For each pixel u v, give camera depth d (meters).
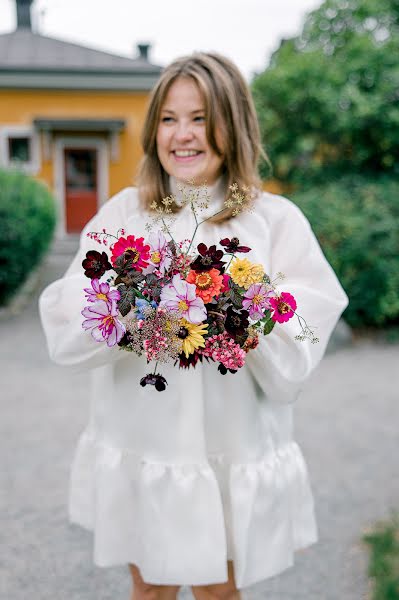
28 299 7.93
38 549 2.39
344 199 6.11
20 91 12.48
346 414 3.96
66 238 12.84
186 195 1.36
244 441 1.44
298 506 1.59
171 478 1.43
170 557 1.41
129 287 1.22
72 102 12.62
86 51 13.50
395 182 6.54
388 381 4.70
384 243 5.64
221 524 1.42
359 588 2.11
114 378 1.50
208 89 1.48
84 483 1.63
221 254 1.23
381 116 6.67
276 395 1.43
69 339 1.36
